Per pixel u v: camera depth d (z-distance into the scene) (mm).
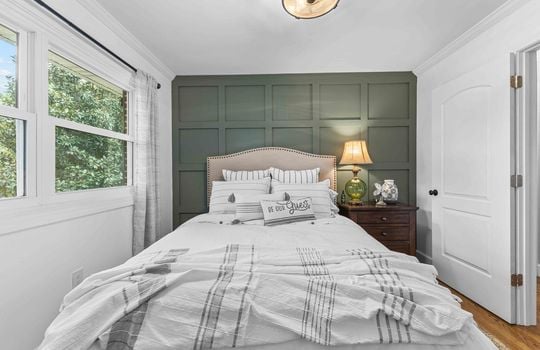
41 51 1565
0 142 1406
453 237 2572
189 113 3342
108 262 2145
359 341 860
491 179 2135
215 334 886
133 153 2604
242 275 1079
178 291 993
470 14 2051
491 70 2109
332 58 2875
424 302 959
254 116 3332
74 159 1925
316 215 2541
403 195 3320
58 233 1664
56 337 862
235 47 2592
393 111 3303
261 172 3029
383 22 2162
